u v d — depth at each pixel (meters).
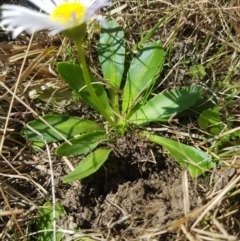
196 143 0.12
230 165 0.11
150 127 0.13
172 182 0.12
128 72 0.13
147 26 0.15
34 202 0.12
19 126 0.13
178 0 0.15
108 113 0.13
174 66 0.13
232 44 0.14
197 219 0.10
